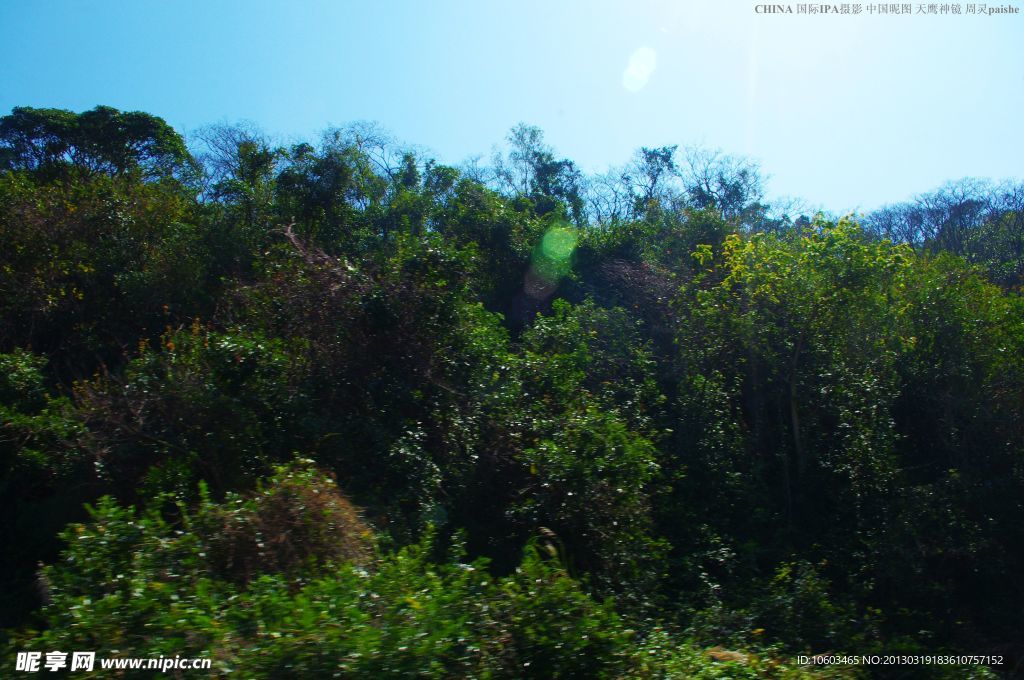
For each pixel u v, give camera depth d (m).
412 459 7.50
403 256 9.02
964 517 9.74
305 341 8.47
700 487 10.20
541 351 10.76
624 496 7.67
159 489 6.26
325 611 3.66
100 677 3.33
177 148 19.42
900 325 11.58
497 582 5.14
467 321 9.02
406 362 8.45
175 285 11.41
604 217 26.86
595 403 9.26
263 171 15.92
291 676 3.32
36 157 18.56
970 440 11.12
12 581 6.37
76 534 4.52
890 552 9.19
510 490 8.02
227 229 13.16
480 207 15.45
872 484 10.16
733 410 11.73
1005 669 7.86
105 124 18.41
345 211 15.48
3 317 10.22
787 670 5.41
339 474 7.34
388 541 6.01
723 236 15.50
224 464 6.96
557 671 3.93
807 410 11.04
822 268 10.69
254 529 4.92
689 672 4.80
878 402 10.55
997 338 11.63
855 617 7.77
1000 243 24.14
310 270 9.09
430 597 4.08
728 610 7.42
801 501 10.76
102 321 11.16
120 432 6.97
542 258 15.31
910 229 27.69
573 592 4.40
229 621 3.73
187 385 7.22
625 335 12.20
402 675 3.36
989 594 9.44
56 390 9.48
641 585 7.29
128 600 3.80
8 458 7.07
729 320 11.21
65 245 11.27
